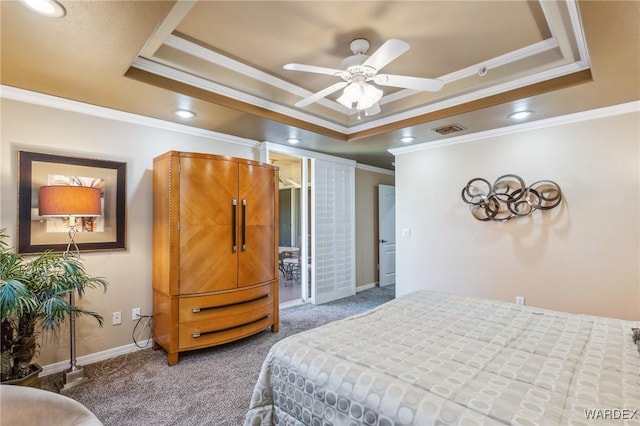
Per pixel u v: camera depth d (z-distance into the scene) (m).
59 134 2.70
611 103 2.86
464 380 1.26
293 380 1.51
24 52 1.96
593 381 1.23
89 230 2.84
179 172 2.87
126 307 3.05
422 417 1.09
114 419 2.03
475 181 3.87
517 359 1.44
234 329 3.13
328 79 2.94
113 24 1.70
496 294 3.71
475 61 2.62
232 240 3.14
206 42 2.34
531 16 2.06
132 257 3.09
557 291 3.30
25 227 2.53
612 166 3.01
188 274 2.88
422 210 4.36
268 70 2.76
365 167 5.96
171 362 2.78
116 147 3.00
